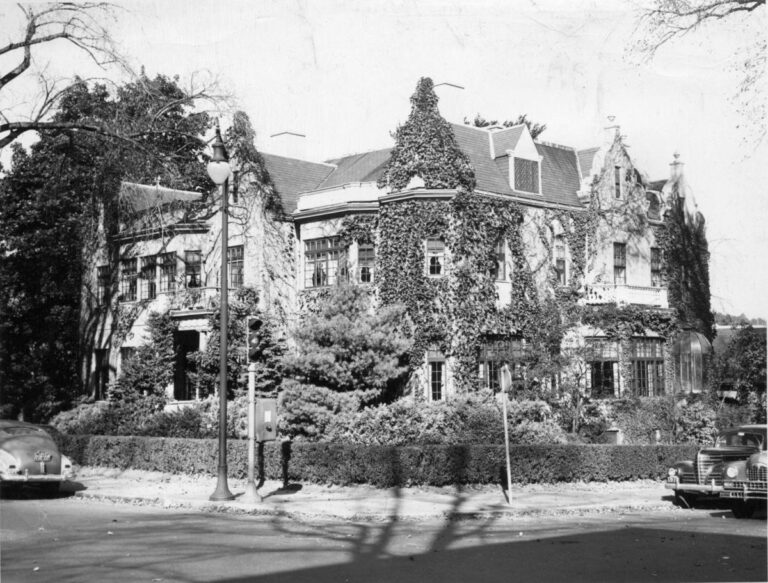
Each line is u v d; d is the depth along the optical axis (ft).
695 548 44.24
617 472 80.28
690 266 139.03
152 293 134.10
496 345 111.65
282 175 131.13
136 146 106.42
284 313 121.90
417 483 70.59
